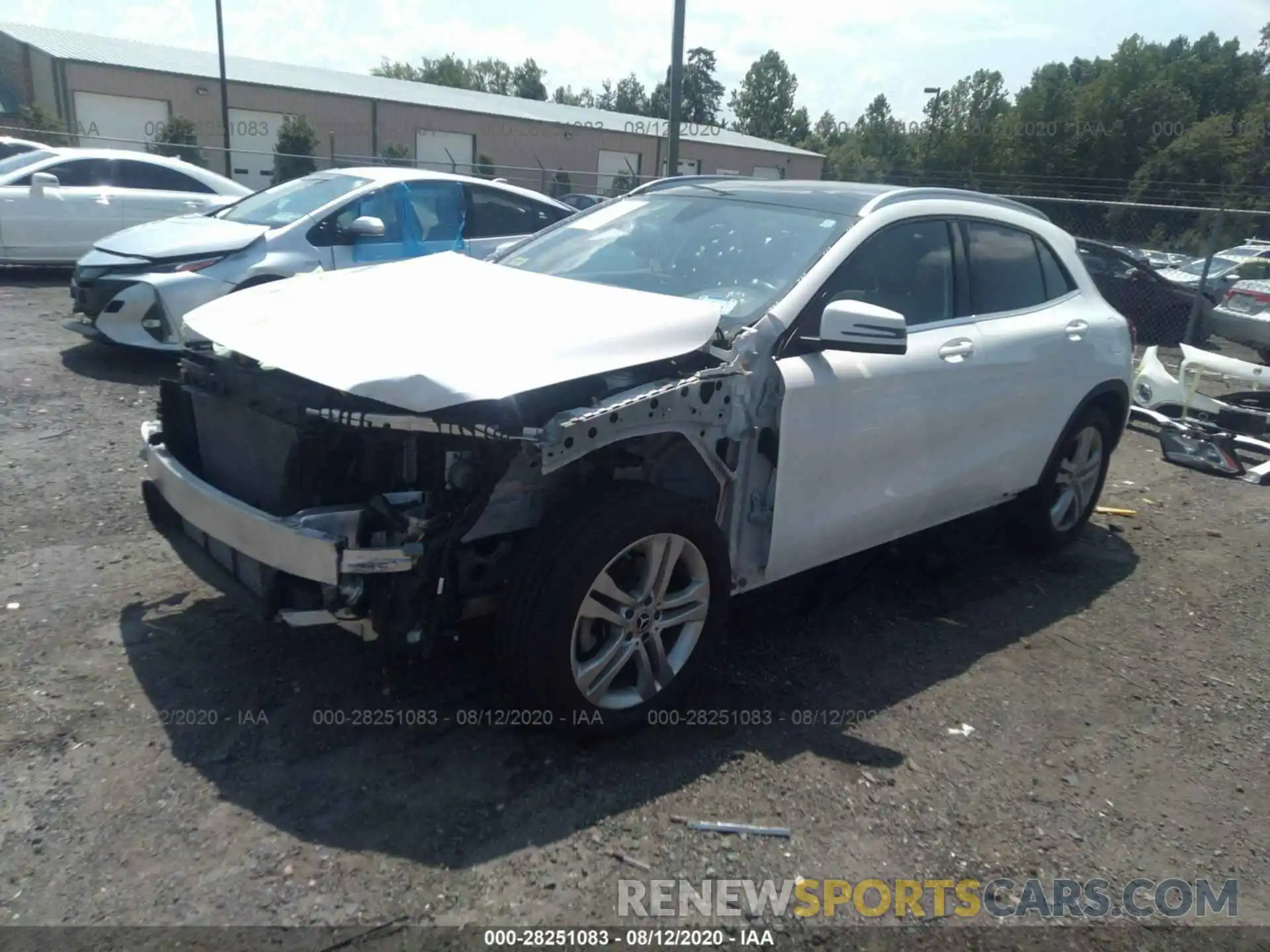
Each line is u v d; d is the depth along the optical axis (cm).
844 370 354
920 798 305
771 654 390
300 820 273
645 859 267
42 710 314
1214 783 328
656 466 330
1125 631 439
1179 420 785
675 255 396
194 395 333
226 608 388
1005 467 450
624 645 312
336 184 827
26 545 435
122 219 1155
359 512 279
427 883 253
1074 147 5556
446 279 369
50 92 3234
